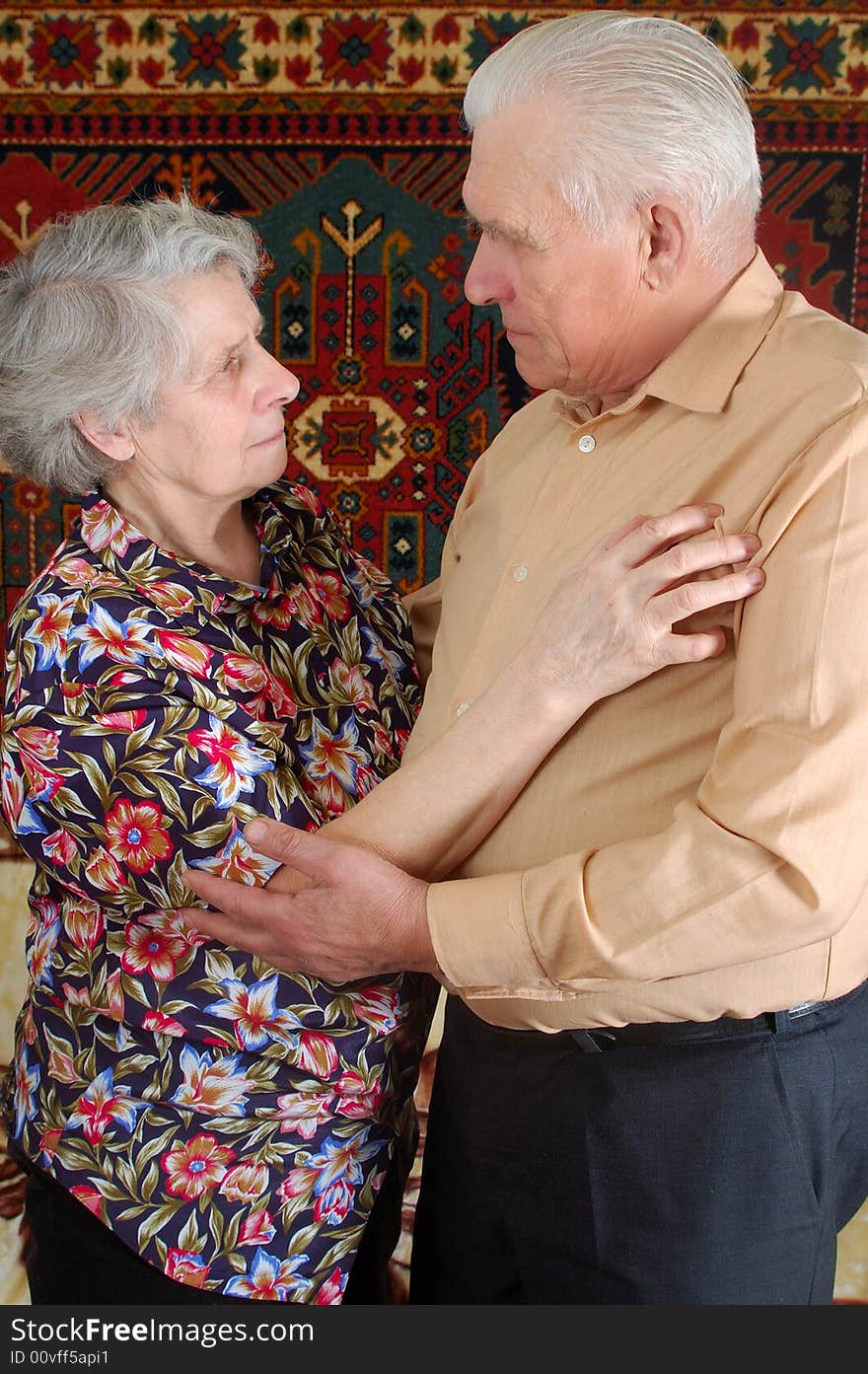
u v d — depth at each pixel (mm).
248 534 1464
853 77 2189
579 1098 1226
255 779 1254
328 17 2201
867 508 999
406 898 1152
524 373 1248
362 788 1384
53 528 2375
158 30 2221
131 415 1280
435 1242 1449
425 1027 1488
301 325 2309
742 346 1128
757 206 1162
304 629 1418
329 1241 1340
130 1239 1281
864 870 1020
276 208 2271
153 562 1308
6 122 2264
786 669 1004
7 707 1289
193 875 1232
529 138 1096
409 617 1624
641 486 1160
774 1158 1188
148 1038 1295
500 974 1119
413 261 2281
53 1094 1324
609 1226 1231
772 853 1004
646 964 1055
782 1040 1181
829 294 2258
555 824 1175
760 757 1015
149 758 1236
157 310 1232
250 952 1248
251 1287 1295
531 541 1249
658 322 1147
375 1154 1378
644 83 1063
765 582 1030
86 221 1260
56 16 2221
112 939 1307
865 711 991
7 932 2402
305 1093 1300
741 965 1131
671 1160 1195
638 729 1137
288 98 2234
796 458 1035
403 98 2227
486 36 2197
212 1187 1286
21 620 1298
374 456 2346
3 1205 2279
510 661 1229
